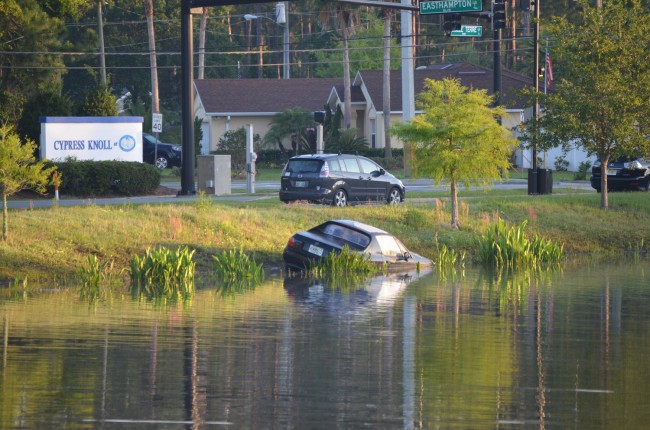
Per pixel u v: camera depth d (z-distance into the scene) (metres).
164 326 44.56
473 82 183.38
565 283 64.75
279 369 35.78
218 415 29.28
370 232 70.81
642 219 98.00
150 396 31.39
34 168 65.12
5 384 32.69
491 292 59.38
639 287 62.62
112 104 122.56
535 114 99.75
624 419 29.61
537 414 30.06
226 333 43.03
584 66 92.94
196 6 99.12
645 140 93.69
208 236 73.31
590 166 158.88
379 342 41.66
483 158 81.19
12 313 47.81
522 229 79.06
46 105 117.38
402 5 99.12
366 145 178.38
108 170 105.06
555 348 41.06
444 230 84.25
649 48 95.69
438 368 36.47
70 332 42.56
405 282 64.12
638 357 39.25
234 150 172.25
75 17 134.62
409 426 28.47
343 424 28.52
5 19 119.25
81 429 27.58
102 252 67.00
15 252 63.50
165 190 112.06
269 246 74.75
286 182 88.62
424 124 81.00
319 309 50.97
